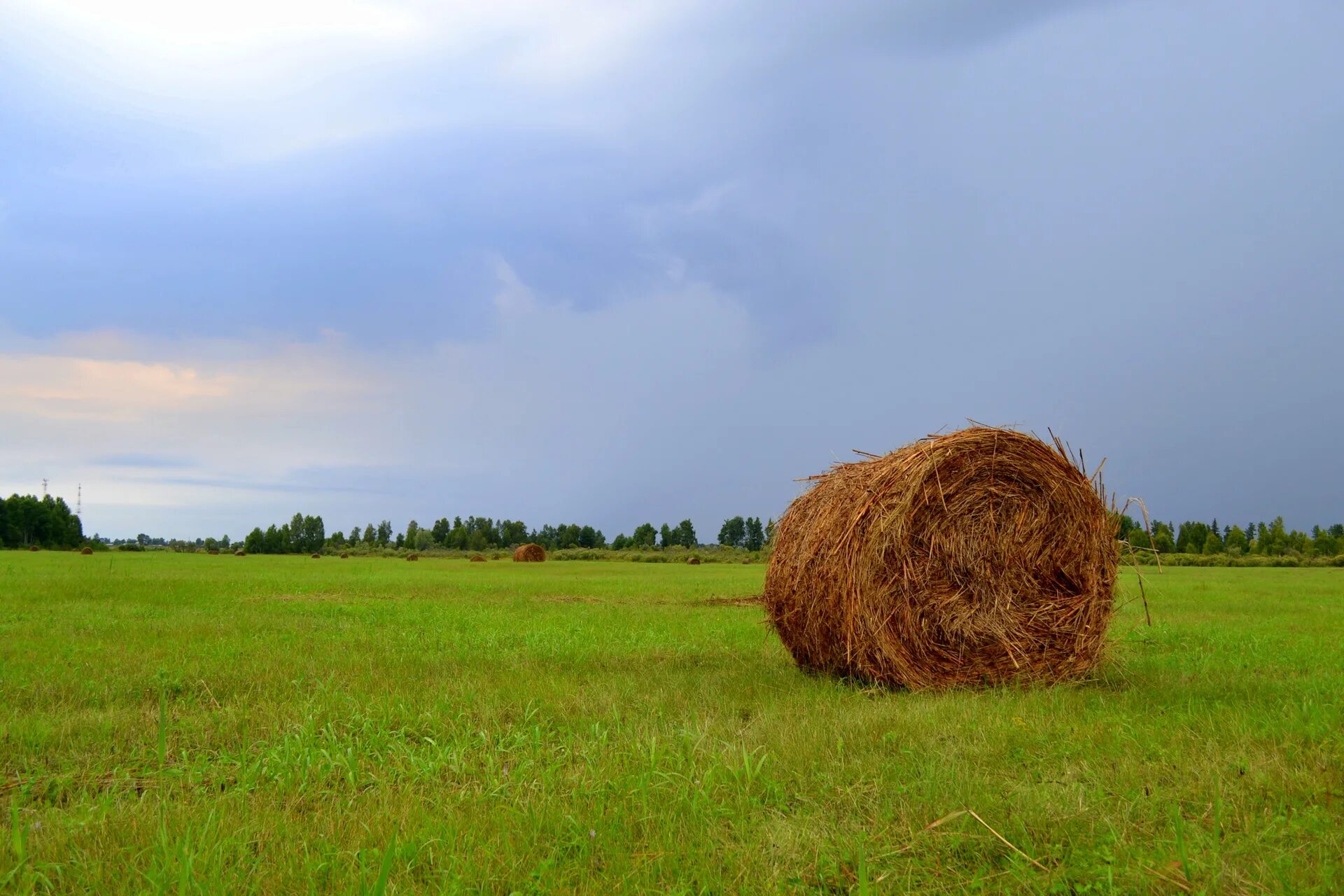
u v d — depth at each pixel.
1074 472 9.48
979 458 9.20
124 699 7.67
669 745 5.84
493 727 6.57
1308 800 4.63
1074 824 4.36
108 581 24.17
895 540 8.91
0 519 90.94
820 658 9.62
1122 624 14.70
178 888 3.57
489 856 3.98
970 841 4.18
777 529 10.39
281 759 5.49
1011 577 9.23
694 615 15.94
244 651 10.34
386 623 14.11
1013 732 6.28
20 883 3.68
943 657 9.01
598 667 9.68
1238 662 10.05
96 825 4.32
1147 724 6.48
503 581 28.72
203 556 69.38
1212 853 3.84
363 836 4.22
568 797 4.84
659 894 3.67
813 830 4.36
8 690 7.77
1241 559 63.69
